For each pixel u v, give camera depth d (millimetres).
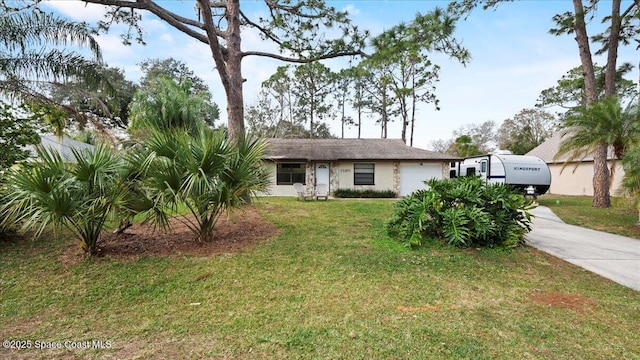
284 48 10938
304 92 35125
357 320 3125
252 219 7828
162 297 3693
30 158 5910
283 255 5141
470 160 18281
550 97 28719
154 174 4691
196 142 5148
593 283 4195
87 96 8664
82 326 3047
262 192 6145
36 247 5309
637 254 5598
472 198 5754
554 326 3014
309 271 4512
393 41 8633
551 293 3854
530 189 14703
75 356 2539
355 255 5203
